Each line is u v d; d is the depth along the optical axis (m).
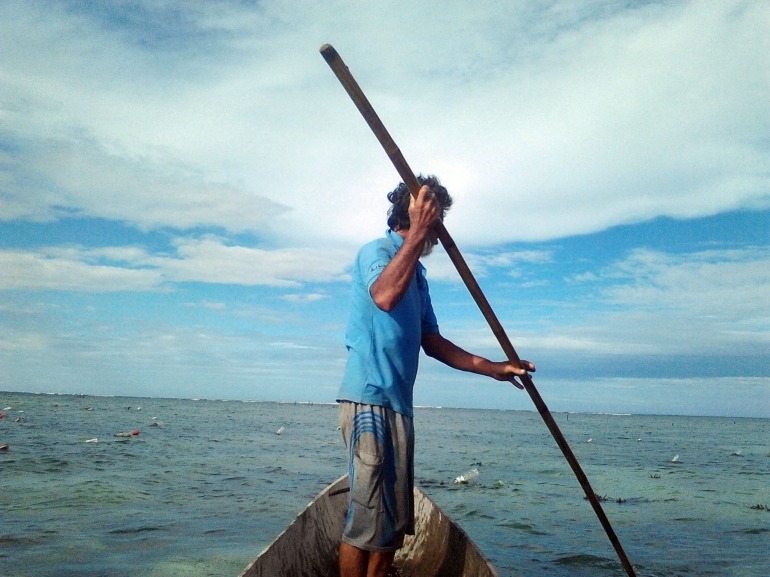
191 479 10.70
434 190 2.66
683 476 13.78
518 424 57.94
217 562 5.38
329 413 73.00
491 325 2.73
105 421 29.20
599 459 18.17
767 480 13.23
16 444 15.34
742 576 5.43
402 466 2.46
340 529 3.87
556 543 6.59
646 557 6.05
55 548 5.70
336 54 2.20
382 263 2.41
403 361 2.50
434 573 3.49
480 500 9.46
